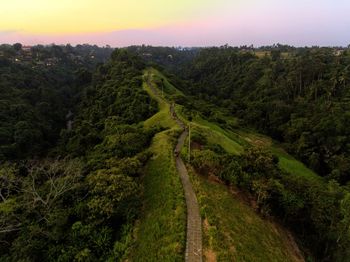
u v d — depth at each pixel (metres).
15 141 85.50
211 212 36.28
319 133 100.25
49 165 58.62
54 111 126.38
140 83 116.25
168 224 34.25
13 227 39.94
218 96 169.75
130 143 57.00
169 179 43.09
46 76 169.88
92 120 100.56
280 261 35.09
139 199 40.16
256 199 44.72
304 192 45.97
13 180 51.91
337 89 123.06
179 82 153.50
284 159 92.88
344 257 41.12
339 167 86.94
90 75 176.38
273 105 127.31
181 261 29.00
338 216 42.41
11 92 118.44
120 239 35.09
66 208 40.38
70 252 33.38
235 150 66.31
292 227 45.03
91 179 42.44
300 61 150.00
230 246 31.89
